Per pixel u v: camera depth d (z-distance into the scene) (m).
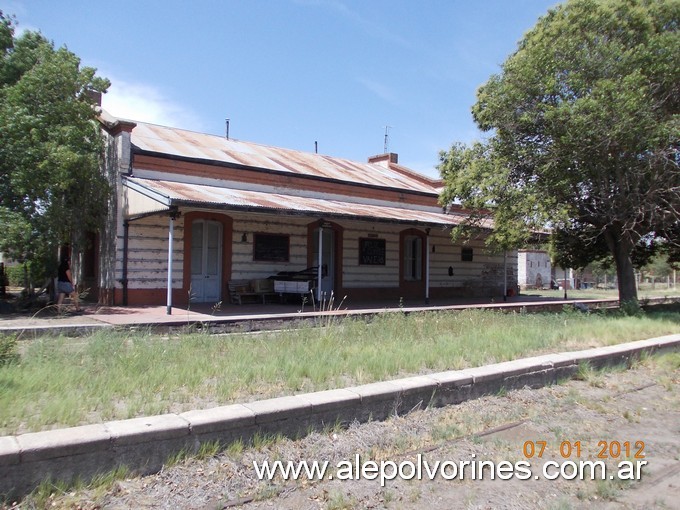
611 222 16.25
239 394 5.71
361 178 21.70
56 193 14.13
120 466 4.01
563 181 14.73
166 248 15.94
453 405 6.29
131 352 7.14
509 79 15.73
